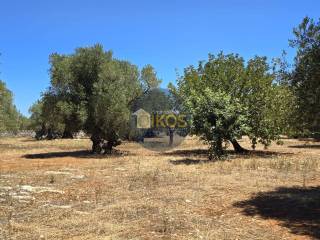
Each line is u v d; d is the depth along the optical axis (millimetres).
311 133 10805
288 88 11023
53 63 26531
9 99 53938
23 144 43250
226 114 20828
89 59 25984
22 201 10953
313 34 10352
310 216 9289
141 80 36188
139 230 8078
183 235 7730
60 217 9219
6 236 7750
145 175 15453
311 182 13852
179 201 10781
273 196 11461
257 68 25703
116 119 25594
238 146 27594
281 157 22703
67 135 59562
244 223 8703
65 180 14656
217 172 16344
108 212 9625
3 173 16750
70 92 26234
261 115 25234
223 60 26656
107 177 15305
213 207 10172
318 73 10172
